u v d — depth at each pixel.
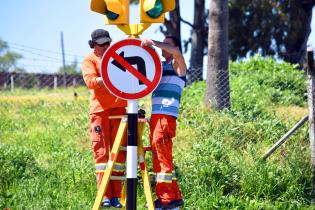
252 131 19.33
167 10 11.53
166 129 12.00
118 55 11.31
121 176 12.69
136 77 11.35
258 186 15.68
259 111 23.09
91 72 12.84
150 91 11.38
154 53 11.40
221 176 15.89
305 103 27.42
